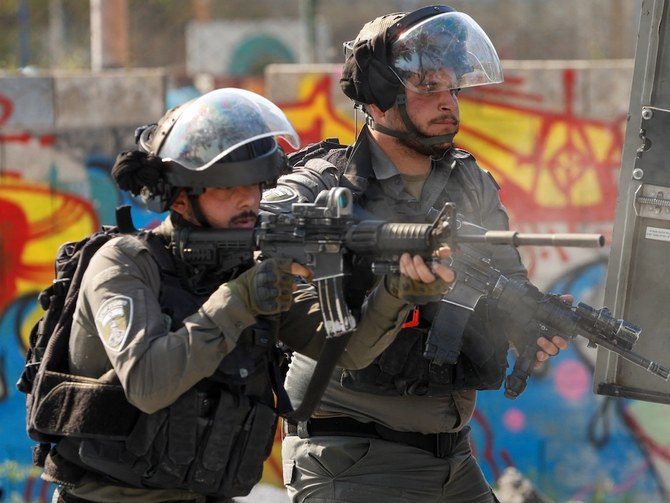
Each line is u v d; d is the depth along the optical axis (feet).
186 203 36.78
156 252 35.94
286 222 35.81
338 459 44.83
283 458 47.03
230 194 36.45
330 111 85.81
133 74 86.38
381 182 45.39
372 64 44.93
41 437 35.83
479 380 44.27
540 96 84.74
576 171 84.94
